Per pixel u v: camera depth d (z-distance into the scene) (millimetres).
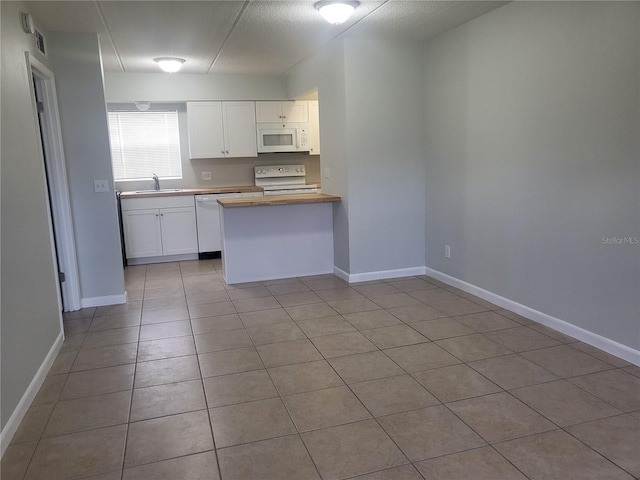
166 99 6055
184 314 3965
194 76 6109
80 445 2176
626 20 2680
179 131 6500
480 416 2326
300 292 4496
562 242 3248
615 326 2922
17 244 2502
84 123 3980
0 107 2406
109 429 2299
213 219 6152
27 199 2748
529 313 3604
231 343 3322
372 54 4445
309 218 5035
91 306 4219
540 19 3248
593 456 1999
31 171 2877
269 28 3994
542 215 3395
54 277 3221
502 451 2051
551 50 3186
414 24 3969
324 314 3867
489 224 3947
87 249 4148
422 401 2482
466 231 4250
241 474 1955
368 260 4777
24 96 2889
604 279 2963
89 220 4113
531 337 3264
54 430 2301
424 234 4914
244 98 6328
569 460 1979
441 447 2094
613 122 2807
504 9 3549
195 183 6637
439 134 4496
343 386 2666
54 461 2066
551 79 3207
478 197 4051
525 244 3582
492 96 3766
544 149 3322
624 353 2873
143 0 3203
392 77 4535
